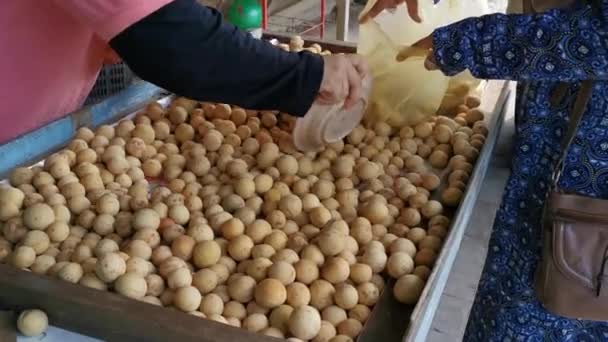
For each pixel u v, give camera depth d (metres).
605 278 1.03
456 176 1.67
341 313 1.25
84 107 1.78
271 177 1.63
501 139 2.35
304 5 4.65
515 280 1.19
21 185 1.50
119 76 1.95
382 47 1.88
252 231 1.41
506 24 1.05
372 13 1.70
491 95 2.22
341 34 3.45
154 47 1.01
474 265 2.08
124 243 1.38
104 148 1.69
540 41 1.02
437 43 1.11
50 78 1.37
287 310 1.23
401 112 1.92
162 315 1.04
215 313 1.23
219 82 1.07
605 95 1.03
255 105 1.13
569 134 1.06
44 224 1.36
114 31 0.98
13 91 1.35
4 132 1.44
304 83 1.14
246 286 1.26
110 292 1.13
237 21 3.47
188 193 1.57
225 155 1.72
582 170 1.07
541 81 1.11
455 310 1.92
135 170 1.63
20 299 1.11
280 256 1.33
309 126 1.67
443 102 2.11
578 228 1.04
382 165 1.77
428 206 1.54
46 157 1.64
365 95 1.70
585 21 0.98
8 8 1.23
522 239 1.18
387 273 1.36
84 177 1.54
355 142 1.85
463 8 2.00
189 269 1.31
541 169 1.14
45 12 1.27
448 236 1.36
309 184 1.62
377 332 1.21
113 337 1.08
